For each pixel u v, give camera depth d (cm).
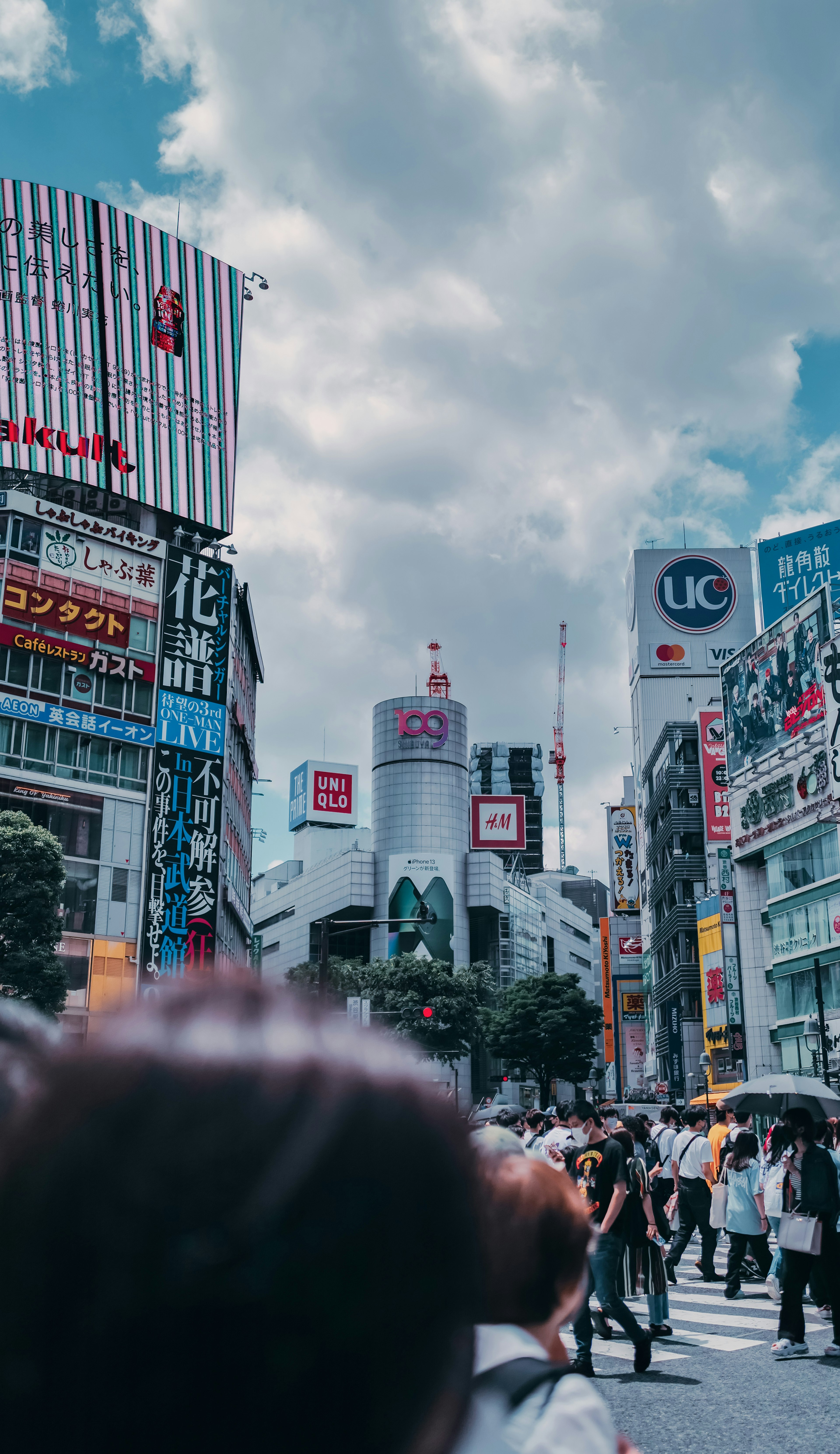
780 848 4888
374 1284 49
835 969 4372
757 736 5134
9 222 4972
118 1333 45
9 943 3178
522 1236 245
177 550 4875
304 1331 47
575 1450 136
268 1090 50
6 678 4281
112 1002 53
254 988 55
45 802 4278
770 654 5028
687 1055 6431
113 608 4631
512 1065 7131
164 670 4722
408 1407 49
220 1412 46
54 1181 47
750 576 10312
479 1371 146
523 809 11300
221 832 4725
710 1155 1423
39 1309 45
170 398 5244
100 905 4319
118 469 5031
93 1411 45
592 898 15662
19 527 4434
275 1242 47
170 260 5350
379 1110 52
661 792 7338
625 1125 1410
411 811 10419
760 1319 1123
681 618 10238
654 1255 901
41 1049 52
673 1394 786
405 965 6900
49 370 4947
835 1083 4072
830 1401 754
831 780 4431
